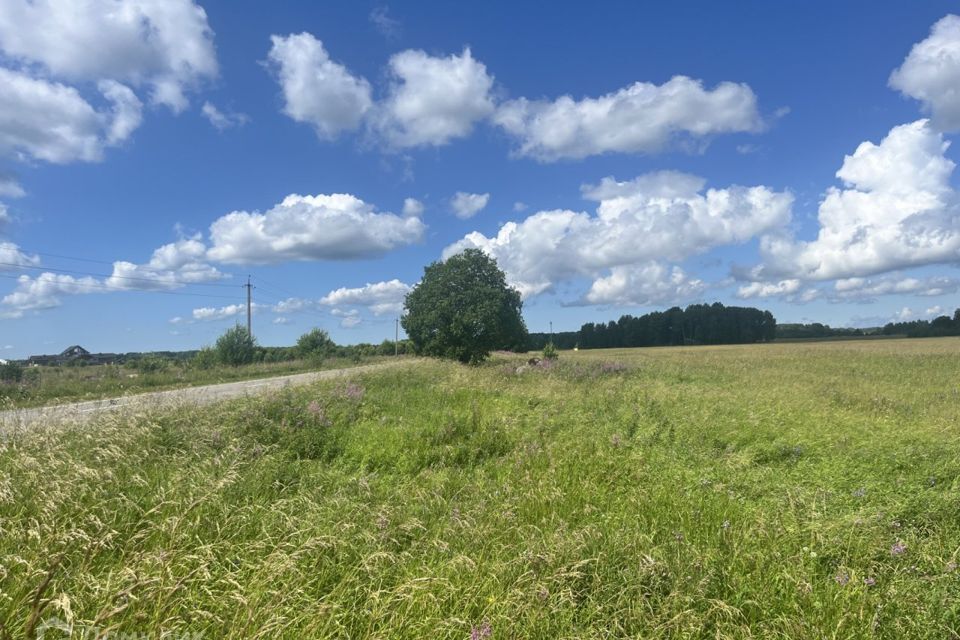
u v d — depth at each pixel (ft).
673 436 28.96
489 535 14.46
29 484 15.56
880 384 62.64
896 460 23.00
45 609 8.95
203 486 16.44
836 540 14.10
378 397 40.88
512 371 70.64
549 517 16.19
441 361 90.99
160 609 9.02
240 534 13.82
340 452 26.12
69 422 25.98
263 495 17.76
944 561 13.24
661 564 12.19
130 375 94.89
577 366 78.74
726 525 14.93
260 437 26.91
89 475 15.87
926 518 16.22
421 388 47.60
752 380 67.51
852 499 18.48
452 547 13.82
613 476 21.06
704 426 30.76
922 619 10.67
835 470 22.03
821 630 10.06
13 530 12.10
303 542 13.01
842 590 11.59
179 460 20.52
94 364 128.16
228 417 29.89
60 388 67.36
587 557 12.93
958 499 17.19
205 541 12.89
